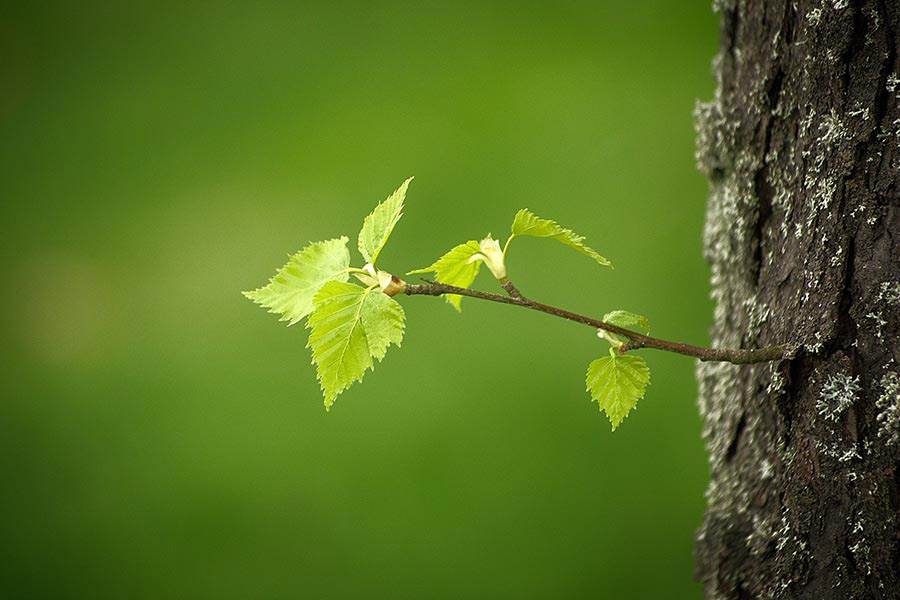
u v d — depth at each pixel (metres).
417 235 2.92
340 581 2.12
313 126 3.33
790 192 1.25
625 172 3.03
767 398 1.26
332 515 2.27
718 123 1.30
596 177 3.03
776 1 1.25
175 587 2.15
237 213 3.11
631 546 2.10
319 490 2.32
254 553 2.21
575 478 2.25
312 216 3.07
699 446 2.26
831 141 1.22
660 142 3.10
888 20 1.21
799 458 1.23
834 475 1.22
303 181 3.20
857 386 1.22
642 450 2.29
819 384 1.22
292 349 2.73
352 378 1.21
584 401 2.42
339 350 1.21
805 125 1.24
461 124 3.28
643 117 3.19
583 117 3.23
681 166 3.04
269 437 2.49
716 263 1.32
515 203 2.97
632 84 3.31
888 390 1.21
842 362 1.22
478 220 2.93
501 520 2.19
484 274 2.71
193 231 3.12
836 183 1.22
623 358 1.22
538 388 2.47
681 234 2.83
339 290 1.21
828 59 1.22
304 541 2.21
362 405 2.52
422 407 2.47
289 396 2.60
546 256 2.77
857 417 1.22
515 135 3.18
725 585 1.27
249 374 2.68
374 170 3.16
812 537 1.23
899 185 1.21
